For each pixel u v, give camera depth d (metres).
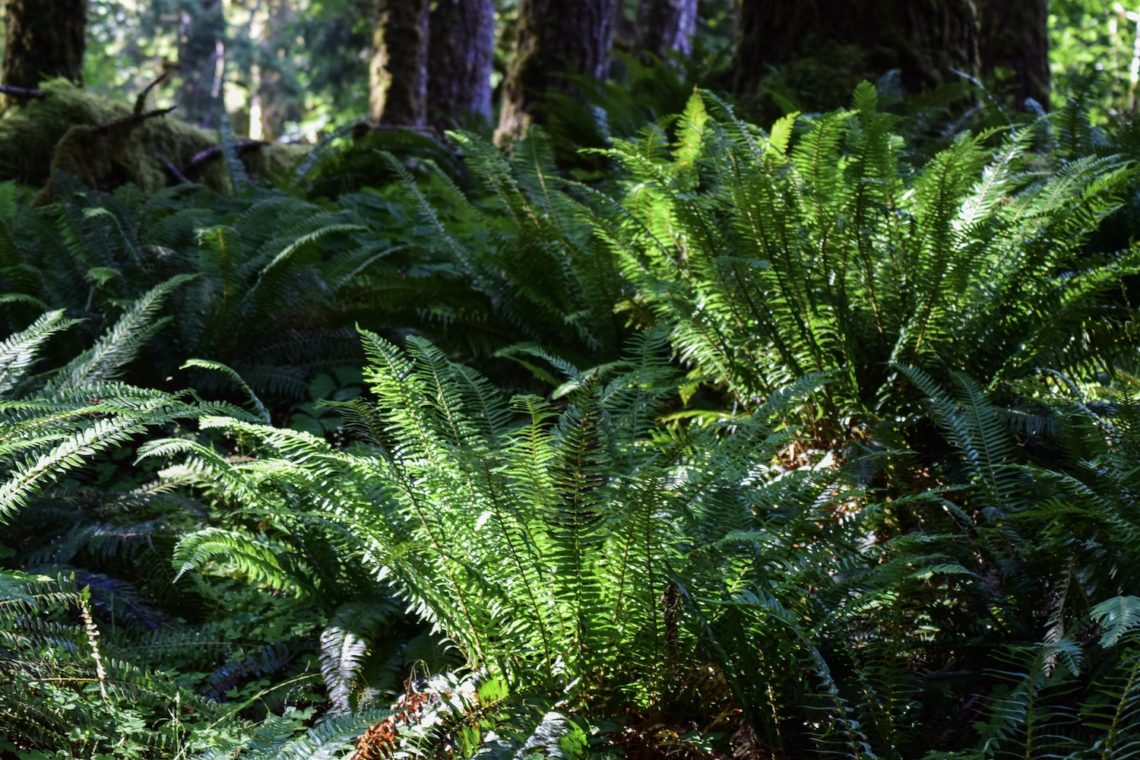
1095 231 4.68
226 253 4.70
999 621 2.91
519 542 2.76
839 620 2.74
